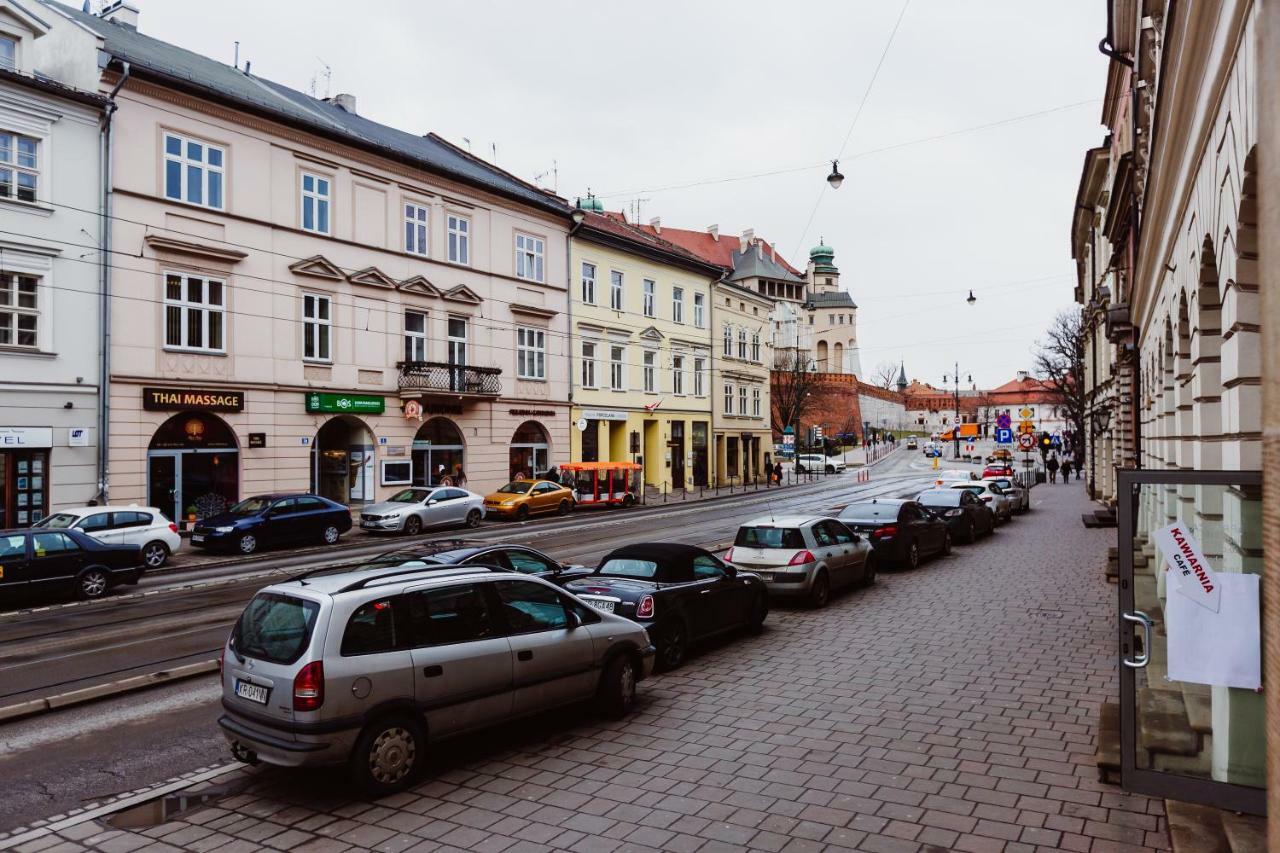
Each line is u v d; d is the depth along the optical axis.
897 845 5.37
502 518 29.78
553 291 36.84
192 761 7.16
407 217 30.27
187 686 9.41
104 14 28.30
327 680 6.02
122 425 21.86
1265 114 3.02
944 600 13.89
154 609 13.66
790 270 93.75
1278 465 2.97
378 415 28.72
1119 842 5.37
